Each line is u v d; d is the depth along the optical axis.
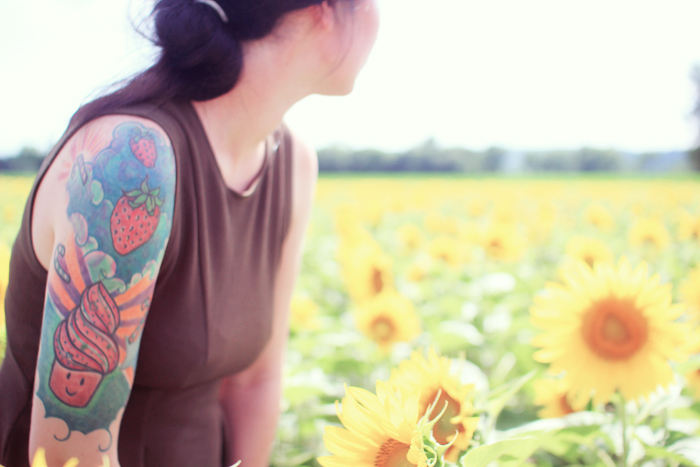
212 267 0.95
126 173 0.74
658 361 1.10
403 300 2.65
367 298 3.22
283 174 1.18
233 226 1.01
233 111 0.96
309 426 2.10
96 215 0.72
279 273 1.30
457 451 0.80
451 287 4.57
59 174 0.78
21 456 0.93
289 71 0.97
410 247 5.83
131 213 0.74
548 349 1.16
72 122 0.82
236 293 1.04
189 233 0.89
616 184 24.77
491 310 3.69
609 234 8.68
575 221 10.95
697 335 1.10
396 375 0.87
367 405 0.69
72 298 0.73
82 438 0.77
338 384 2.61
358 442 0.69
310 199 1.33
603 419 1.35
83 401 0.76
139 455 0.98
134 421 0.97
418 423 0.67
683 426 1.51
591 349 1.13
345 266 3.73
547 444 1.43
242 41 0.92
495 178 37.66
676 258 5.79
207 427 1.10
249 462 1.26
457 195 17.17
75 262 0.73
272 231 1.16
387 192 16.33
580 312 1.14
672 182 27.97
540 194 17.17
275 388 1.34
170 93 0.85
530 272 5.24
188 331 0.93
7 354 0.96
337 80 1.02
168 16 0.85
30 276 0.86
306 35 0.95
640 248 5.89
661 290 1.10
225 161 0.99
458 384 0.84
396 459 0.67
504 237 4.98
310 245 7.11
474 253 5.71
